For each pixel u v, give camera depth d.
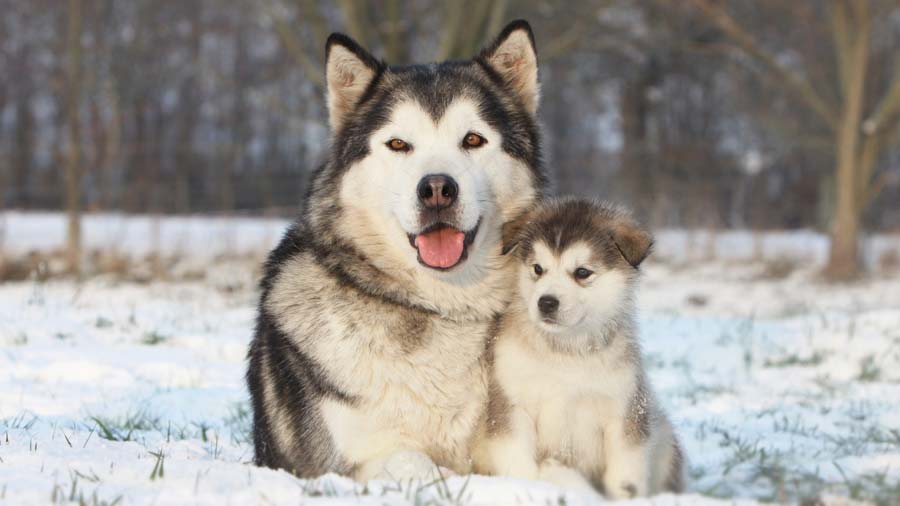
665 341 9.62
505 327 4.50
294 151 45.59
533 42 5.05
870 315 9.91
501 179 4.77
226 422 5.96
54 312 10.02
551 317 4.26
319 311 4.37
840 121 19.08
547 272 4.65
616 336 4.41
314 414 4.32
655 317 11.57
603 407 4.37
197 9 37.34
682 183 27.52
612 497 4.15
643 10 21.78
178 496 3.55
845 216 18.05
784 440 5.48
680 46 22.06
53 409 6.06
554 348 4.32
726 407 6.72
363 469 4.18
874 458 4.59
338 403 4.23
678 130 40.53
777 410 6.52
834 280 17.25
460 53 19.02
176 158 36.56
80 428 5.32
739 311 13.00
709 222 22.81
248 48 43.62
